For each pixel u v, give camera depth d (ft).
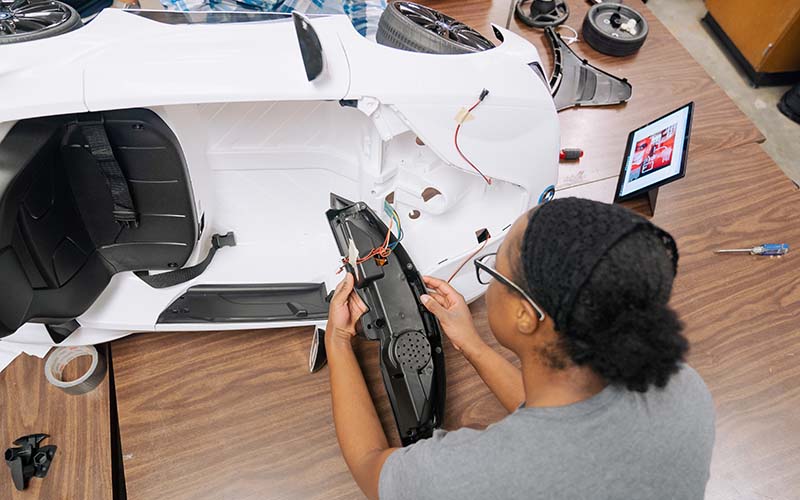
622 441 1.80
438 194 3.81
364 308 3.45
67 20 3.13
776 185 4.99
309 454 3.50
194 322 3.73
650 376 1.73
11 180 2.70
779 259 4.51
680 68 5.83
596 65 5.78
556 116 3.72
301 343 3.96
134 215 3.32
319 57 2.91
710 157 5.17
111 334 3.71
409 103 3.14
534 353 1.96
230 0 4.90
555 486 1.78
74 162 3.07
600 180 4.93
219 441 3.52
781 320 4.17
